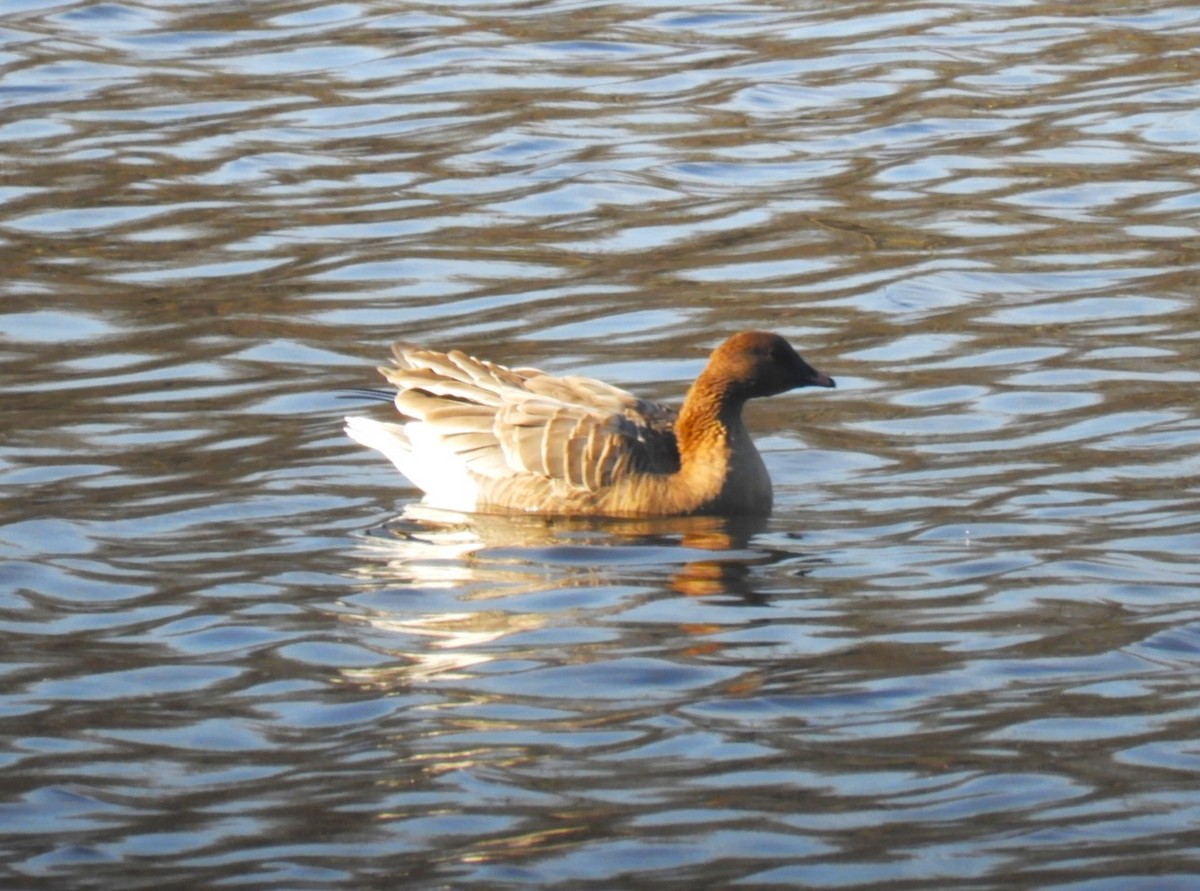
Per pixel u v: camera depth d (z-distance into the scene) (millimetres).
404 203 23188
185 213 22938
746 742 11219
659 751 11117
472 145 25062
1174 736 11188
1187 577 13445
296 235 22219
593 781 10797
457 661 12391
